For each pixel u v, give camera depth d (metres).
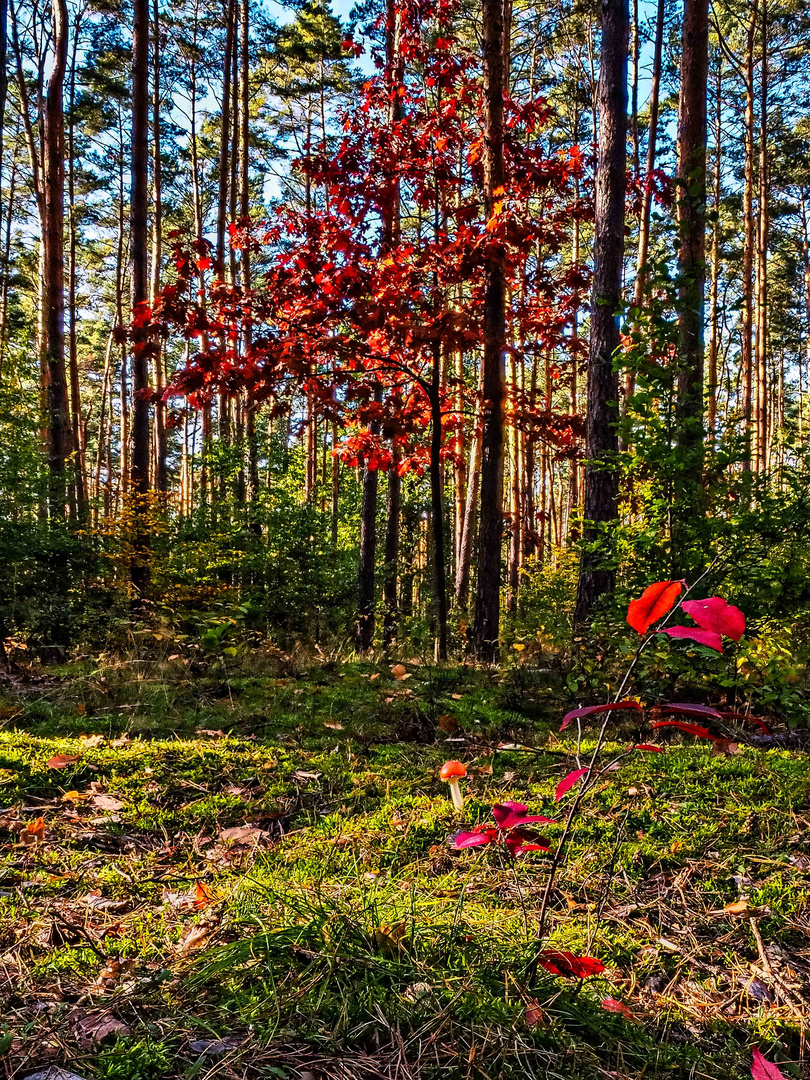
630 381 11.78
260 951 1.73
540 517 21.14
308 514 10.72
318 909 1.87
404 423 7.89
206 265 6.30
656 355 4.88
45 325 11.89
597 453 6.93
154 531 9.22
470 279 7.24
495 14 7.76
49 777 3.07
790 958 1.96
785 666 4.22
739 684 4.17
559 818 2.74
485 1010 1.55
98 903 2.10
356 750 3.74
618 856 2.51
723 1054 1.57
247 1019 1.51
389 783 3.21
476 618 8.06
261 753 3.56
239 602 8.52
